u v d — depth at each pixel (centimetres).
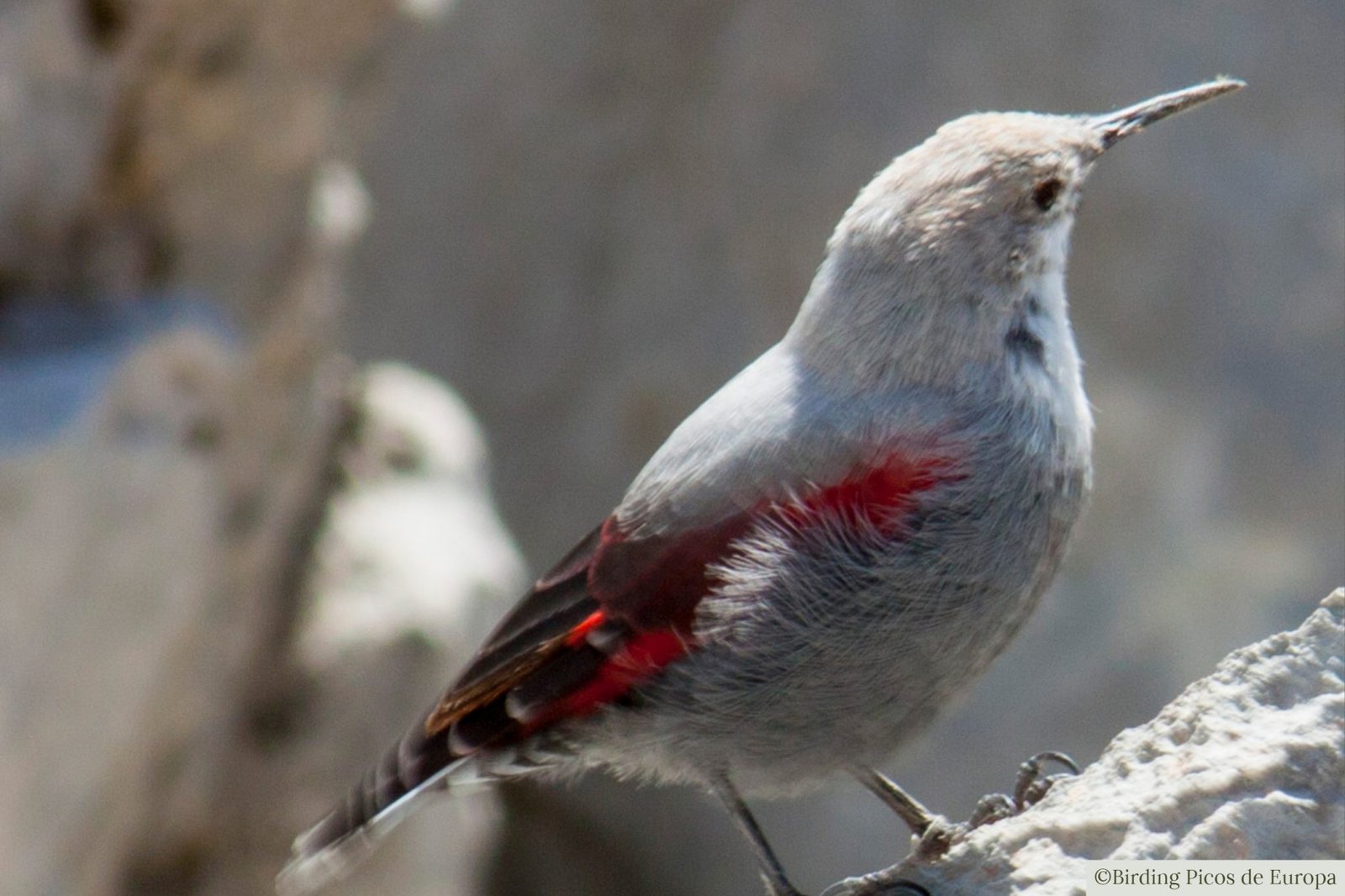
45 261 1040
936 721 637
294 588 1276
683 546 622
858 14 1753
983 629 620
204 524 1062
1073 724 1608
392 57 1215
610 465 1756
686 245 1772
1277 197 1706
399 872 1231
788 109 1758
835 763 636
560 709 632
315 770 1234
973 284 626
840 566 609
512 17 1808
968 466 609
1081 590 1634
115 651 1026
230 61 1049
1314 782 475
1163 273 1691
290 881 645
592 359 1777
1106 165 1697
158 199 1073
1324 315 1689
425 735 643
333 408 1347
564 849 1691
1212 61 1723
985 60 1730
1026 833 508
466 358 1788
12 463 979
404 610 1271
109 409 1020
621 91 1803
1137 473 1662
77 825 1038
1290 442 1681
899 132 1739
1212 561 1673
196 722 1159
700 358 1748
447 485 1403
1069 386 643
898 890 519
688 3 1797
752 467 623
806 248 1741
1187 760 491
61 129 1010
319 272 1174
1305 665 493
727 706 620
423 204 1791
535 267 1797
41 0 977
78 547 1003
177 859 1204
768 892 632
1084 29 1725
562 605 637
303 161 1120
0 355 1022
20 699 990
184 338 1059
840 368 633
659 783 652
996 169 633
